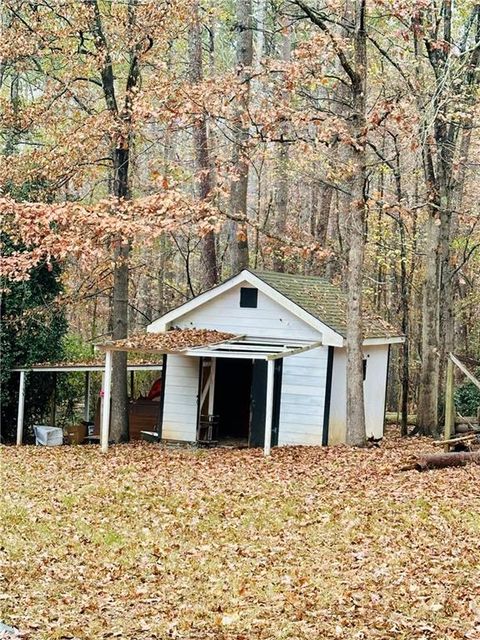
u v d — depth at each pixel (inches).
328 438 953.5
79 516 588.7
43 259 1075.9
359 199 855.1
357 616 372.5
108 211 856.9
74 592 421.1
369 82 1178.6
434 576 424.8
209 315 1005.2
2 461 845.8
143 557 485.1
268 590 418.0
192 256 1857.8
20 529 551.2
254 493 648.4
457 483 649.0
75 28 930.1
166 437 1008.9
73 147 954.1
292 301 957.2
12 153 1120.2
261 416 968.9
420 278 1423.5
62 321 1130.0
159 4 929.5
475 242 1334.9
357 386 880.3
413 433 1023.0
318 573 442.6
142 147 1353.3
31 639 349.7
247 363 1135.0
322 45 813.2
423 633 347.6
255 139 828.6
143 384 1450.5
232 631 362.3
